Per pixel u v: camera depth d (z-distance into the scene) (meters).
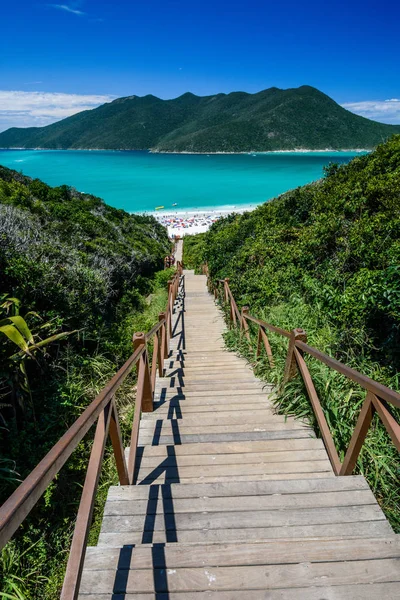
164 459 2.75
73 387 4.68
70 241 11.12
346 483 2.24
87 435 4.18
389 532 1.90
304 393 3.38
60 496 3.53
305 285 6.89
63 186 22.05
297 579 1.55
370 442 2.70
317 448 2.80
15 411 4.02
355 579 1.55
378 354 4.07
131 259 14.67
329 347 4.39
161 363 4.96
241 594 1.50
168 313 7.02
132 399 5.12
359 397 3.21
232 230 17.91
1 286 5.48
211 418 3.45
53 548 3.12
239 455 2.75
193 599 1.50
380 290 4.14
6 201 12.70
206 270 17.48
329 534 1.89
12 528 0.87
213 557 1.66
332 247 7.88
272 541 1.77
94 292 7.58
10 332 3.54
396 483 2.53
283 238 11.34
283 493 2.19
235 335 6.93
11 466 3.53
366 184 9.25
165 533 1.94
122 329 7.68
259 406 3.72
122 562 1.66
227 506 2.11
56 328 5.32
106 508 2.12
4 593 2.46
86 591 1.55
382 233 6.48
